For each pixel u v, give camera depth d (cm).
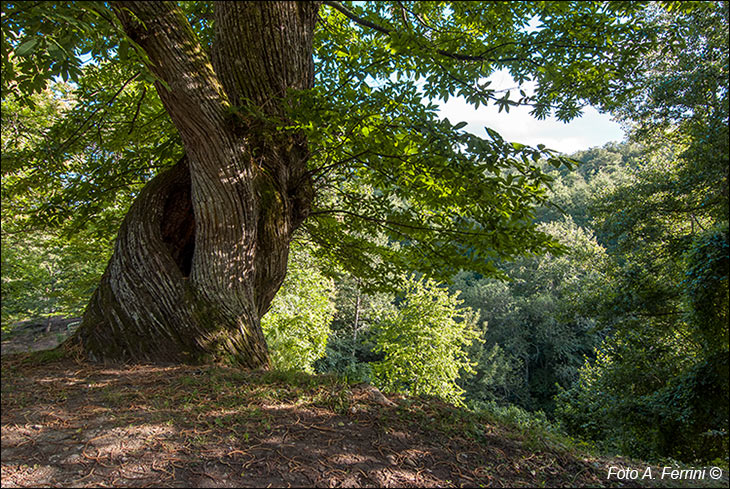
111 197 655
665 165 1221
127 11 304
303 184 533
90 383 314
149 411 268
